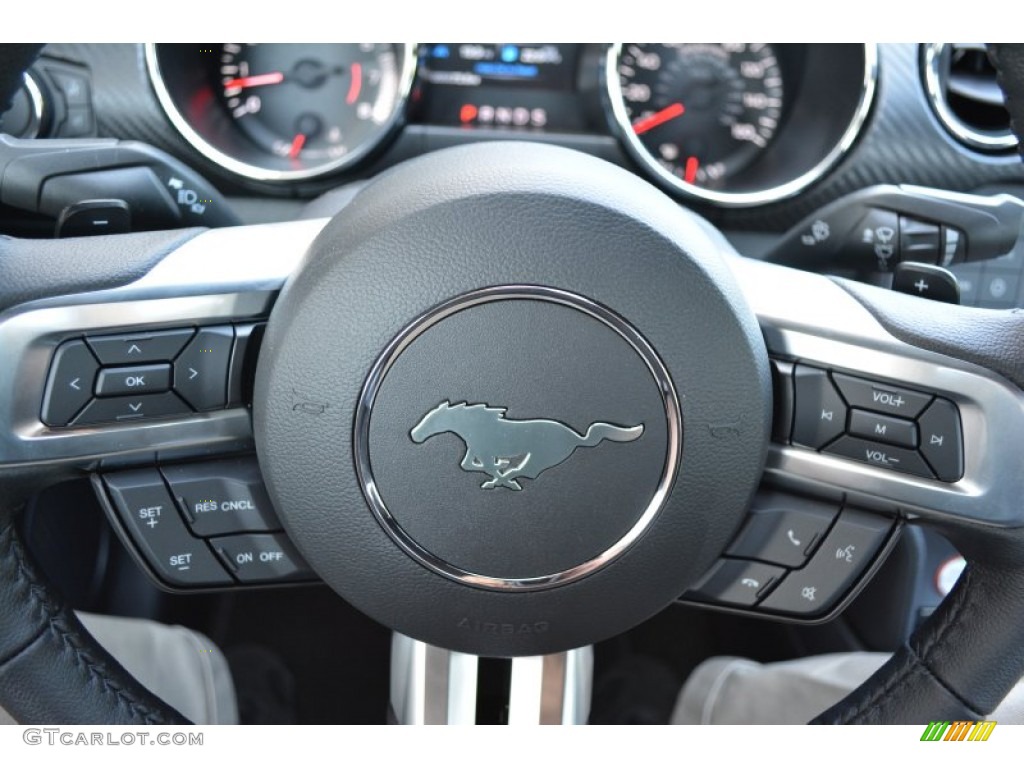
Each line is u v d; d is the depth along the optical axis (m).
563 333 0.63
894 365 0.69
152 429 0.69
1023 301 1.34
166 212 1.06
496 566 0.67
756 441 0.66
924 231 1.14
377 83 1.45
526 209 0.61
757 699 1.14
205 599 1.50
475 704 0.82
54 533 1.23
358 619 1.51
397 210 0.61
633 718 1.40
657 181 1.44
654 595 0.70
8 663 0.73
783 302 0.70
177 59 1.37
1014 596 0.72
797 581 0.75
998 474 0.69
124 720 0.77
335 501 0.66
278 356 0.64
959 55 1.36
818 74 1.42
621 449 0.65
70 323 0.67
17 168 1.04
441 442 0.64
